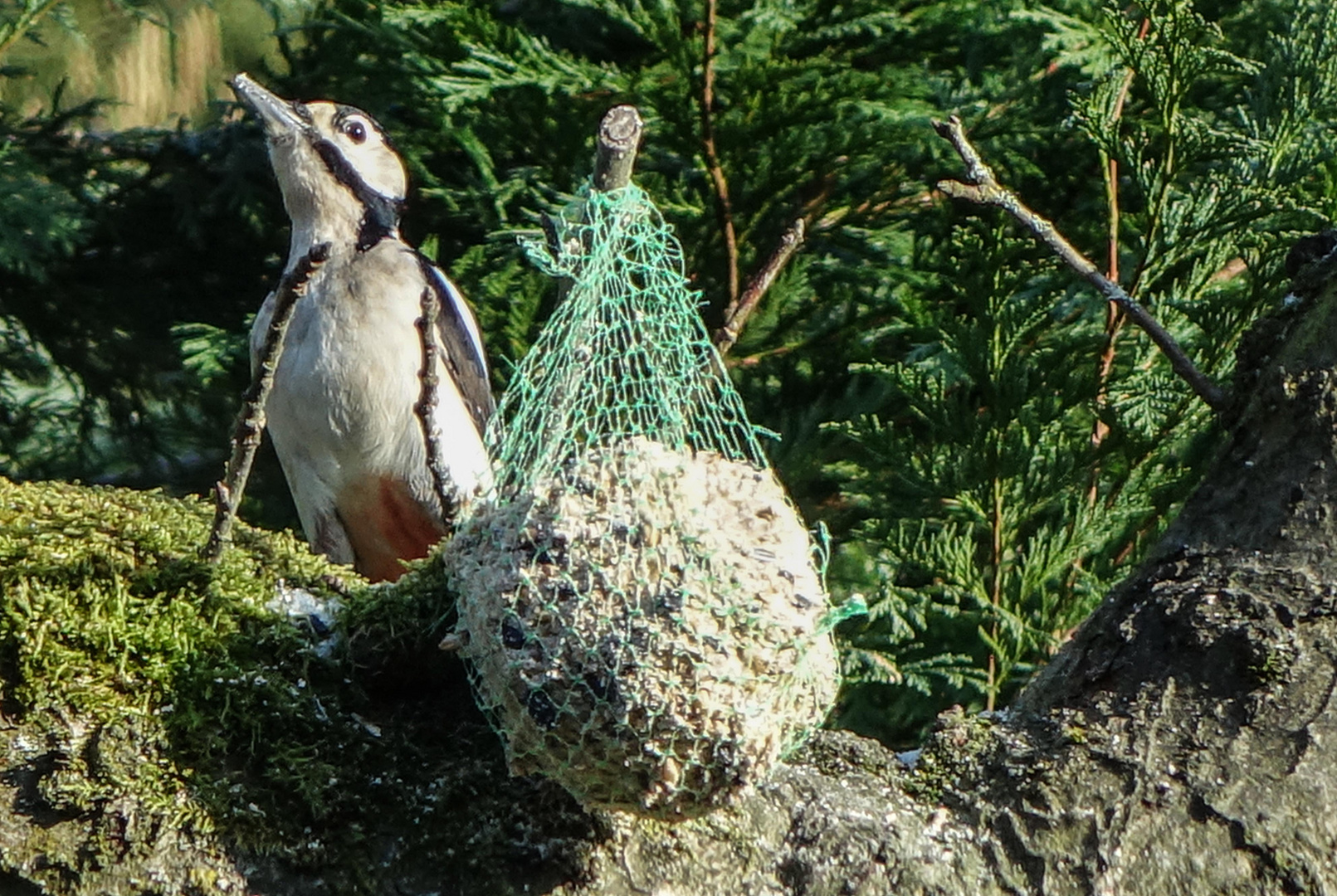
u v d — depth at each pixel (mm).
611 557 4047
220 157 14008
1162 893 4465
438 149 12344
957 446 9500
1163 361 9555
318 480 8391
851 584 10852
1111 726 4809
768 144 10633
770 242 11227
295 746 4391
